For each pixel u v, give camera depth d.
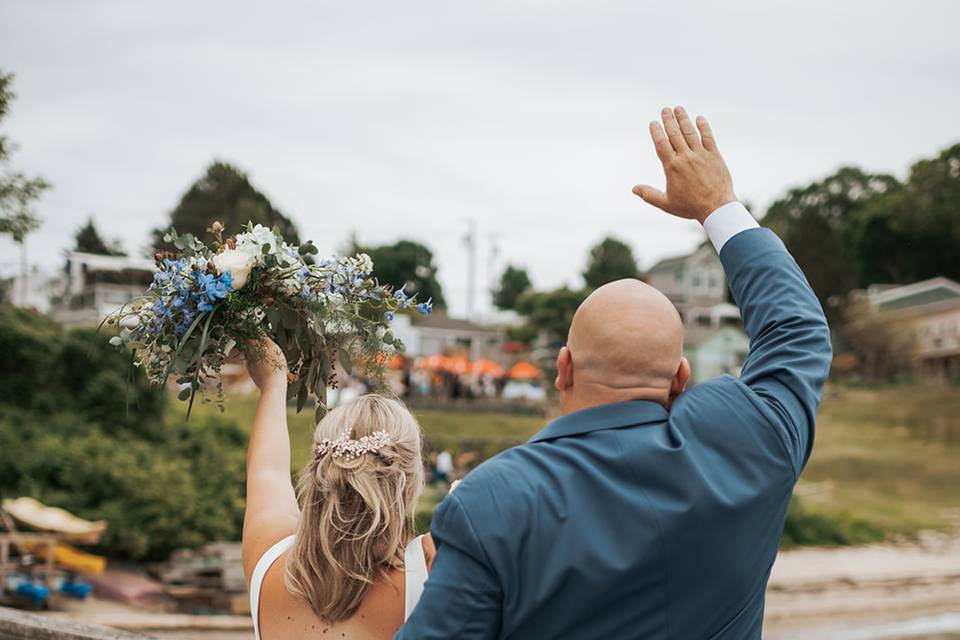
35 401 20.08
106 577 15.75
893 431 45.84
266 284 2.33
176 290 2.27
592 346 1.71
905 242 88.69
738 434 1.66
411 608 1.84
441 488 28.31
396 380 45.38
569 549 1.56
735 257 1.94
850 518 29.95
